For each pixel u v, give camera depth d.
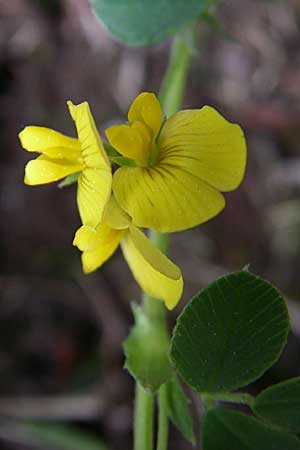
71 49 0.13
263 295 0.06
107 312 0.12
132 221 0.06
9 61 0.13
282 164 0.12
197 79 0.13
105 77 0.13
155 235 0.08
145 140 0.07
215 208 0.06
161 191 0.06
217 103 0.13
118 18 0.09
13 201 0.12
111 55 0.13
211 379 0.06
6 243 0.12
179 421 0.07
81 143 0.07
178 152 0.07
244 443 0.06
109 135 0.07
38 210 0.12
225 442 0.06
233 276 0.06
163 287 0.07
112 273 0.12
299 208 0.12
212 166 0.06
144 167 0.07
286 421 0.06
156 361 0.07
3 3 0.12
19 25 0.13
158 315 0.07
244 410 0.10
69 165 0.07
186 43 0.10
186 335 0.06
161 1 0.09
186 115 0.07
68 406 0.11
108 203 0.06
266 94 0.13
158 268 0.06
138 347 0.07
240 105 0.13
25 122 0.12
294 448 0.06
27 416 0.11
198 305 0.06
